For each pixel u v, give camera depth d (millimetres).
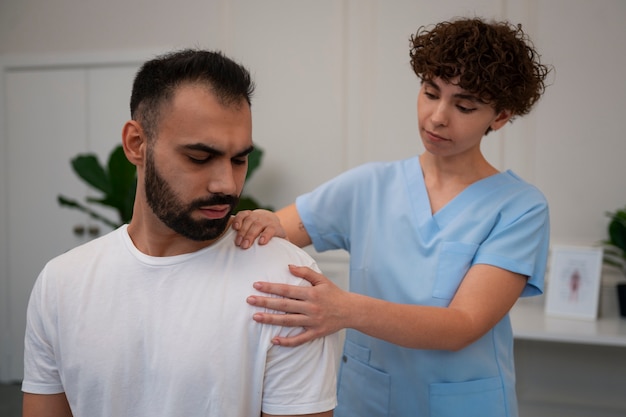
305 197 1433
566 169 2801
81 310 934
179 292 923
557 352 2820
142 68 889
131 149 908
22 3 3615
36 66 3625
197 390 891
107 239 991
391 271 1295
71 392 945
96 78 3564
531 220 1221
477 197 1266
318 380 925
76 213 3672
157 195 865
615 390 2756
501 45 1127
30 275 3742
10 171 3736
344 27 3098
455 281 1223
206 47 3320
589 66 2748
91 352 923
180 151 833
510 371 1285
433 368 1223
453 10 2926
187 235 875
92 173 3027
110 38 3486
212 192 849
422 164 1366
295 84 3189
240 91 851
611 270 2725
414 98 3016
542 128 2814
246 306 902
